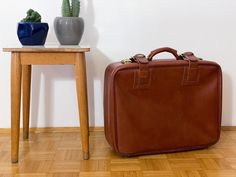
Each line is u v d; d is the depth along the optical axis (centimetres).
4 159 115
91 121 148
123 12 142
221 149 124
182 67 116
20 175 101
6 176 101
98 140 136
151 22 143
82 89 110
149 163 111
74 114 148
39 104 146
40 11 140
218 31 145
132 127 113
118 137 112
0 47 141
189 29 145
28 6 140
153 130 116
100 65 145
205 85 120
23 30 118
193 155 118
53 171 104
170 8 143
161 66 114
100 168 107
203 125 121
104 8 142
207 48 146
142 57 116
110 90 111
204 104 121
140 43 144
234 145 129
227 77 148
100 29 143
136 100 113
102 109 148
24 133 136
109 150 124
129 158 115
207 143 123
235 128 151
